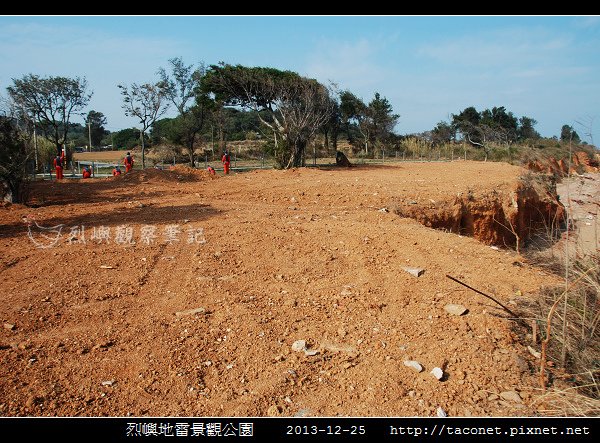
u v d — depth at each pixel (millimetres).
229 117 48500
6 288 5578
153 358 3949
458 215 11828
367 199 11930
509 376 3729
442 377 3684
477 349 4051
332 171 21422
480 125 40750
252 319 4637
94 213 10430
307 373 3766
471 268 6035
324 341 4242
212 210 10547
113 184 15539
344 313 4789
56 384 3580
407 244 7164
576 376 3711
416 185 14117
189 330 4449
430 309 4820
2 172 11562
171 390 3537
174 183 15891
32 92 29359
